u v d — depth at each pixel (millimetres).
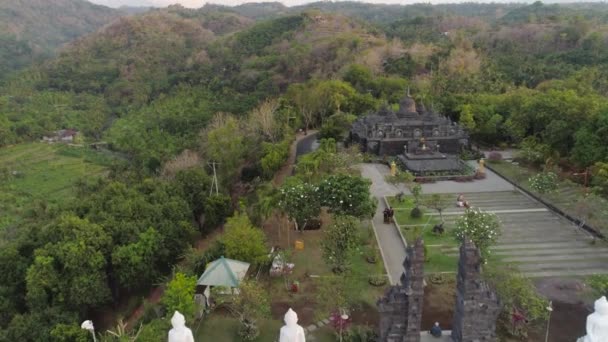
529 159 78438
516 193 68188
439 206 59250
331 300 38281
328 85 114188
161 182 65312
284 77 174625
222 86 182250
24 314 41438
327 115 112688
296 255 51438
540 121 83375
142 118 164500
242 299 38562
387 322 31281
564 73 134375
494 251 50781
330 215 61656
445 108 104188
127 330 42625
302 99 112688
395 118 91500
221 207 60812
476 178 74750
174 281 39000
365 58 159625
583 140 68500
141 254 46531
